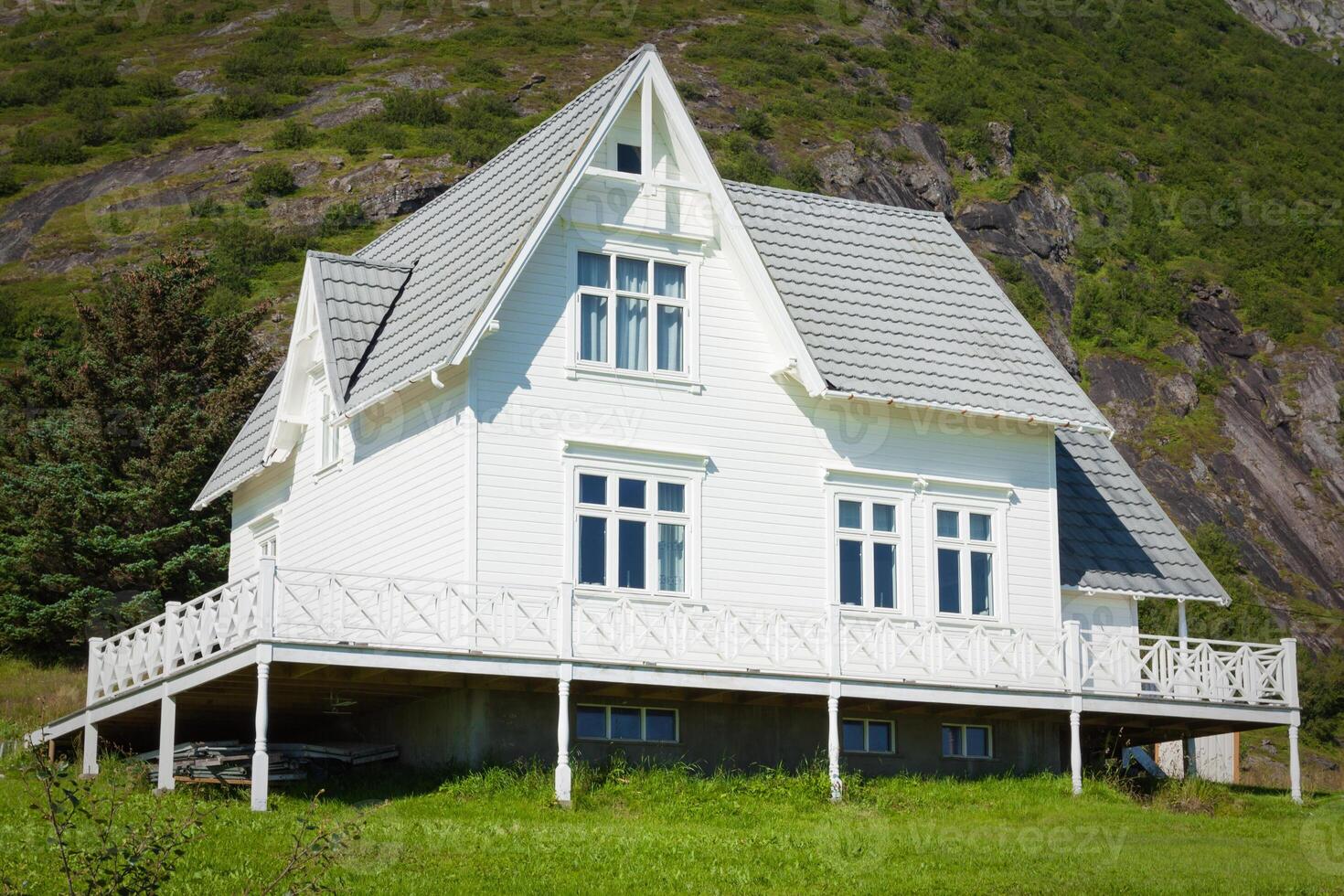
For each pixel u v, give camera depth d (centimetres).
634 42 10112
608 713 2452
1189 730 2897
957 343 2822
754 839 2047
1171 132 10700
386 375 2528
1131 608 3000
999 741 2741
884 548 2698
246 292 6347
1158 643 2770
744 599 2548
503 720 2367
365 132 8219
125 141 8225
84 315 4106
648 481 2520
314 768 2450
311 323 2806
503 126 8438
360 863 1780
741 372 2627
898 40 10638
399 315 2719
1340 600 6681
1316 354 8131
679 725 2491
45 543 3594
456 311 2477
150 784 2408
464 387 2423
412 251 2964
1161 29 12594
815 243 2902
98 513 3662
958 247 3073
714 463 2573
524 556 2397
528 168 2747
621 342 2552
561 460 2453
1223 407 7606
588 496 2475
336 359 2638
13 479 3741
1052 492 2844
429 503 2475
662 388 2559
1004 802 2478
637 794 2292
